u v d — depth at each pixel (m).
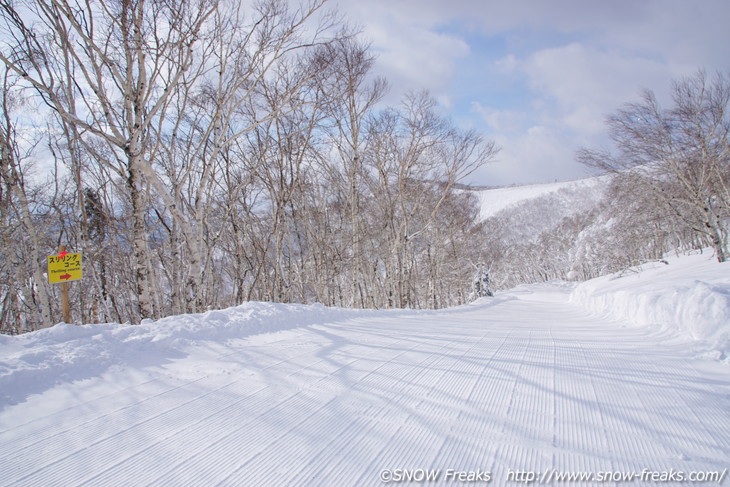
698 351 4.79
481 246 32.97
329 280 18.02
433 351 5.49
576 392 3.63
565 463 2.41
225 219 12.40
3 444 2.80
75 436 2.91
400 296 18.67
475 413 3.20
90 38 8.02
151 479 2.36
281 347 5.68
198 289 9.23
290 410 3.34
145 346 5.22
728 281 6.70
